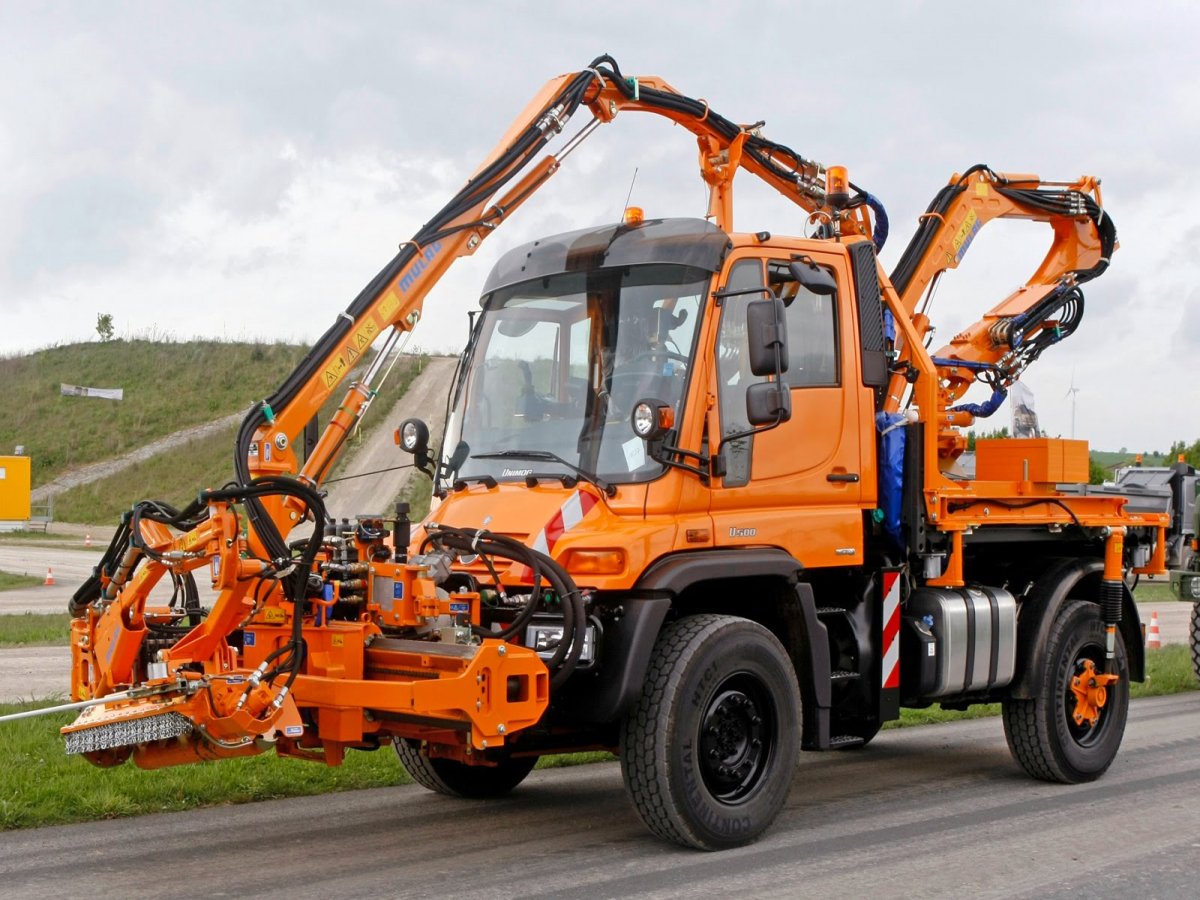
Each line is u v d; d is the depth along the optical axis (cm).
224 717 524
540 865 574
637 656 577
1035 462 822
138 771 721
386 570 596
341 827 649
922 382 762
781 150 911
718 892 529
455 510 653
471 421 688
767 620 679
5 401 6028
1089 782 803
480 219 727
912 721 1054
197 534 554
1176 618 2194
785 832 650
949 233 963
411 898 517
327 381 652
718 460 627
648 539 591
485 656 550
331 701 560
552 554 597
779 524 654
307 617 584
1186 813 701
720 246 644
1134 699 1181
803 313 690
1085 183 1059
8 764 717
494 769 734
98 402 5984
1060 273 1057
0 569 2839
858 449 707
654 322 641
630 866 573
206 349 6675
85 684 605
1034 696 788
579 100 769
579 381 653
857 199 887
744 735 629
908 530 736
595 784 782
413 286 693
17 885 530
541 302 682
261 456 624
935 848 614
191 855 584
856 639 721
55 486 5109
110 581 601
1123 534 865
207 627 558
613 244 671
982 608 769
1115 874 565
